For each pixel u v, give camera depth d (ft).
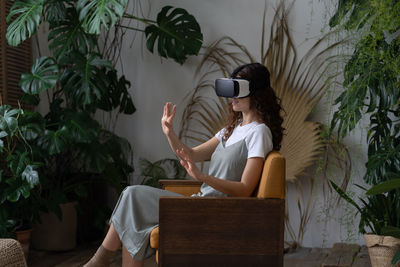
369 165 9.14
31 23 10.24
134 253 6.27
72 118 10.93
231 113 7.58
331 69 11.74
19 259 5.98
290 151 11.80
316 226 11.98
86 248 11.98
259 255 6.14
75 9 11.53
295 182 12.16
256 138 6.54
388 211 8.79
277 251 6.14
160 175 12.28
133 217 6.42
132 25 13.55
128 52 13.58
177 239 6.11
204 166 12.89
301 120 11.78
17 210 10.54
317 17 11.99
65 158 12.60
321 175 11.90
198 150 7.60
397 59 8.68
